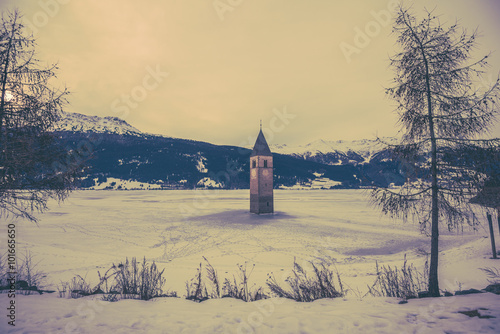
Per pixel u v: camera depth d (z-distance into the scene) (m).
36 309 5.04
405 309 5.00
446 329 3.82
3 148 7.30
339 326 4.19
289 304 5.89
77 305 5.53
